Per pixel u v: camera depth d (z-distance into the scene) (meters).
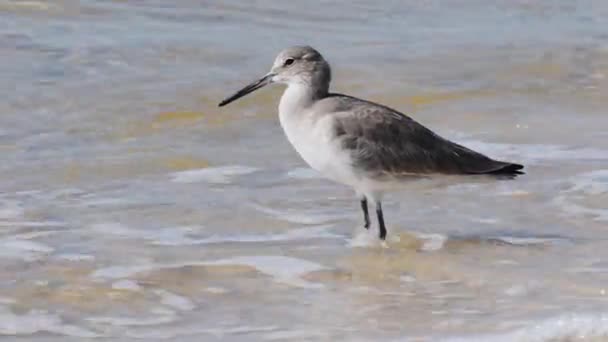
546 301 12.21
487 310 12.00
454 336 11.26
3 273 12.85
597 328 11.29
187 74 20.70
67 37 22.11
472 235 14.29
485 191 15.82
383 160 13.98
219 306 12.16
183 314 11.95
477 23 24.56
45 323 11.66
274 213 15.04
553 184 16.03
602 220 14.77
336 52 22.33
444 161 14.15
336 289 12.66
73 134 17.97
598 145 17.72
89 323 11.68
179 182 16.16
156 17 23.64
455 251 13.77
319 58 14.47
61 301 12.20
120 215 14.82
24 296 12.27
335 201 15.57
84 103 19.20
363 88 20.58
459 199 15.57
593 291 12.49
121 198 15.47
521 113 19.39
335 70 21.30
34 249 13.59
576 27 24.45
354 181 14.16
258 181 16.27
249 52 22.03
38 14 23.16
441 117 19.20
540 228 14.50
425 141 14.18
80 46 21.69
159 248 13.73
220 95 19.86
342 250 13.83
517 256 13.59
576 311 11.88
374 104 14.42
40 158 16.89
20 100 19.11
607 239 14.12
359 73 21.22
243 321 11.77
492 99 20.12
